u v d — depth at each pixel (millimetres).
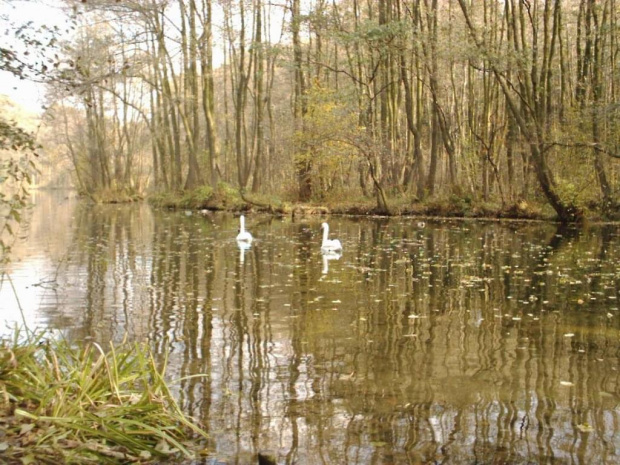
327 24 31453
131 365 5742
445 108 36875
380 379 6535
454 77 40594
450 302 10500
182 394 6066
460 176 34469
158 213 36500
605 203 26375
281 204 33812
